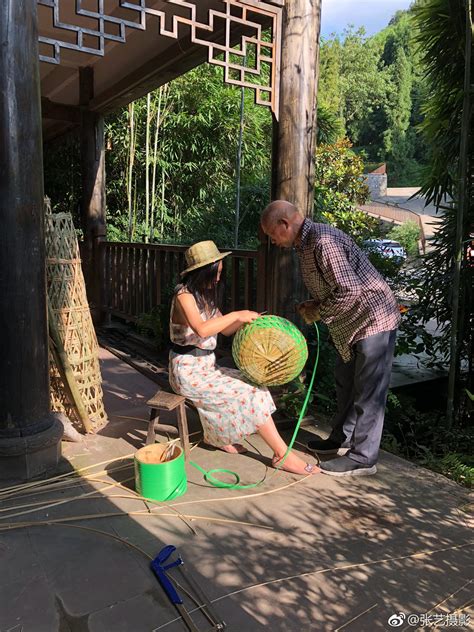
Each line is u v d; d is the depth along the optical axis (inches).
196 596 71.0
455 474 117.0
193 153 331.9
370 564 78.9
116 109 240.4
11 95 93.0
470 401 168.1
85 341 126.3
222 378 108.5
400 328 186.9
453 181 172.1
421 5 164.1
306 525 89.4
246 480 104.8
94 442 121.9
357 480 106.2
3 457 100.0
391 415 156.1
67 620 66.5
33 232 99.0
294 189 130.8
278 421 130.6
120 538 84.4
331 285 101.9
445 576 76.4
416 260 225.9
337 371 115.6
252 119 327.3
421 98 192.1
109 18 103.7
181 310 104.8
